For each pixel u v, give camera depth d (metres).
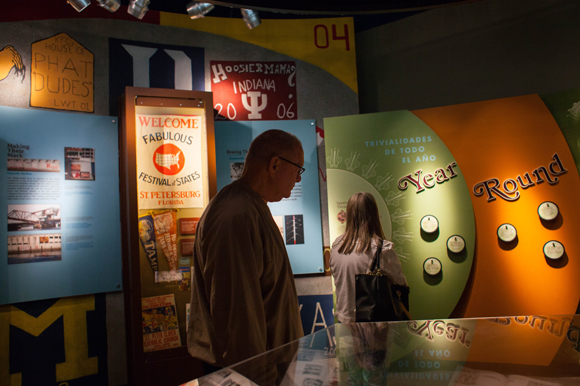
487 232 3.32
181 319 2.96
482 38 3.85
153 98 3.08
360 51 4.22
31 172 3.02
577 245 3.14
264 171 1.38
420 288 3.33
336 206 3.50
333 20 3.97
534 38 3.68
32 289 2.94
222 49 3.76
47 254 3.01
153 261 2.97
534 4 3.68
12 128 3.00
